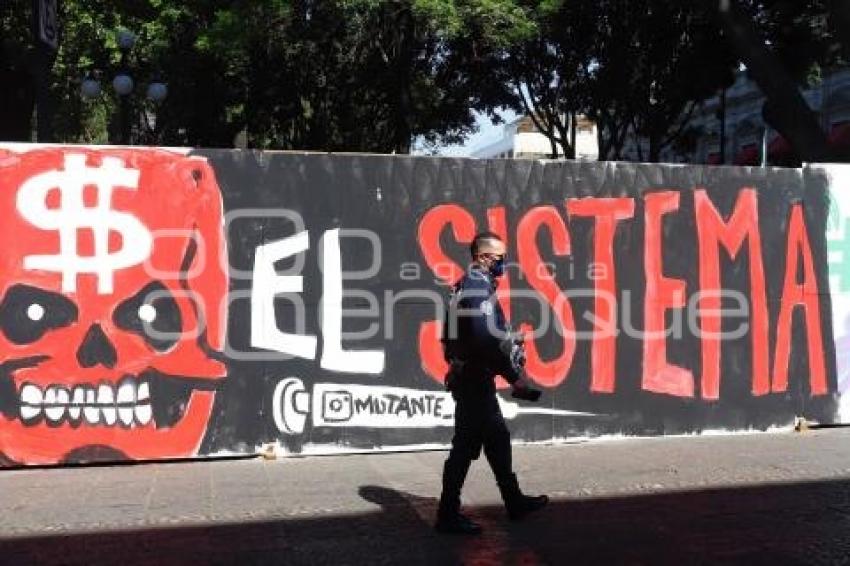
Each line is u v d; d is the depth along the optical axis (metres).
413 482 6.19
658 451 7.06
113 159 6.45
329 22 22.17
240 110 28.34
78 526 5.24
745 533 5.14
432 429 7.02
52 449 6.44
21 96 12.89
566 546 4.94
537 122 29.23
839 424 7.88
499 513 5.56
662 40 24.02
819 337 7.79
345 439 6.87
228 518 5.39
